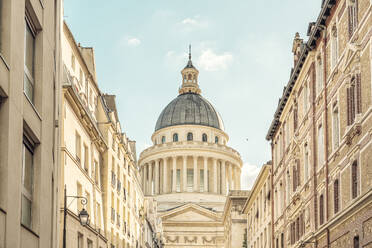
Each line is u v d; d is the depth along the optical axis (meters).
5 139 18.27
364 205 27.66
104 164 49.28
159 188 167.88
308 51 40.16
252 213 82.31
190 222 154.50
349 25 30.98
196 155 166.50
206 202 162.38
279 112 53.00
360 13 29.05
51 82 25.31
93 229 43.38
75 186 38.91
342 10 32.44
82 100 41.38
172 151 167.38
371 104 27.17
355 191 30.08
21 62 19.80
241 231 109.62
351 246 30.08
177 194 163.62
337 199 33.69
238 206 110.94
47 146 24.33
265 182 66.75
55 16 27.48
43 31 23.78
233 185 172.62
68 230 36.41
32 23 22.88
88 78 45.56
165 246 153.25
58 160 27.38
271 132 57.84
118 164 55.12
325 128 35.84
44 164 23.64
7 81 18.28
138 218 71.31
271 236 60.03
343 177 31.98
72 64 41.34
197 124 172.75
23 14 20.00
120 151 56.22
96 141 45.94
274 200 57.94
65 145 36.25
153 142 177.62
